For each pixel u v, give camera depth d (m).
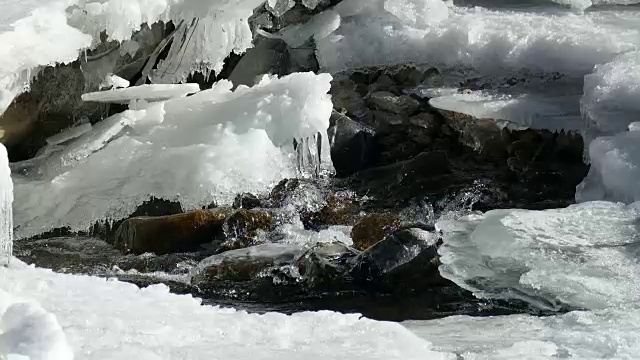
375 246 7.30
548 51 10.48
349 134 9.99
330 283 7.15
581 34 10.64
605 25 11.23
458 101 10.09
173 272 7.72
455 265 6.99
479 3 13.26
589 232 7.03
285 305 6.95
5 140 9.05
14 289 5.36
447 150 10.22
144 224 8.19
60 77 9.16
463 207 8.98
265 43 11.27
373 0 11.48
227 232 8.26
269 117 9.20
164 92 9.10
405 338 4.90
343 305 6.89
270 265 7.39
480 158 9.98
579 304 6.28
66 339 4.00
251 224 8.33
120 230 8.34
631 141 8.26
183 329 4.74
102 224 8.66
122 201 8.69
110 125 9.07
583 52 10.30
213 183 8.66
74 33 8.15
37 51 7.77
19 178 8.85
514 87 10.72
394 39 11.27
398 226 8.02
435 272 7.11
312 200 8.97
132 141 9.00
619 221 7.20
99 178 8.80
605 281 6.37
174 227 8.17
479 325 5.87
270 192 8.95
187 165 8.73
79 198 8.71
